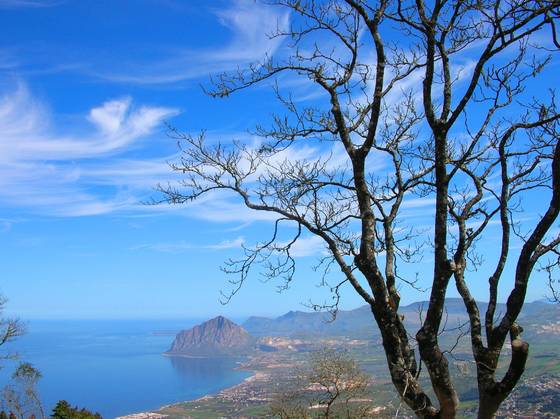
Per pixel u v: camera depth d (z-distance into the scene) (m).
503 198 6.23
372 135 6.03
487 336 5.76
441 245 5.60
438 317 5.57
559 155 5.46
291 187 6.82
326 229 6.59
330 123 6.97
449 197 7.26
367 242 5.95
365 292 6.15
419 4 5.81
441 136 5.69
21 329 32.78
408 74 6.47
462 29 6.48
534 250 5.64
